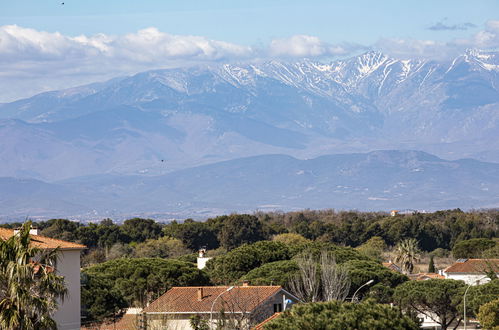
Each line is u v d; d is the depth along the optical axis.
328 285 187.50
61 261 133.62
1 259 98.50
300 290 189.12
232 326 137.12
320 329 106.69
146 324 133.00
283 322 108.81
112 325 179.38
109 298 180.75
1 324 95.31
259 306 157.88
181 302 162.50
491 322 158.62
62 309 133.62
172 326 139.12
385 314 109.88
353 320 107.25
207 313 156.50
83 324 177.50
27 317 97.12
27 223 101.94
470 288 193.62
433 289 198.00
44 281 100.00
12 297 96.81
